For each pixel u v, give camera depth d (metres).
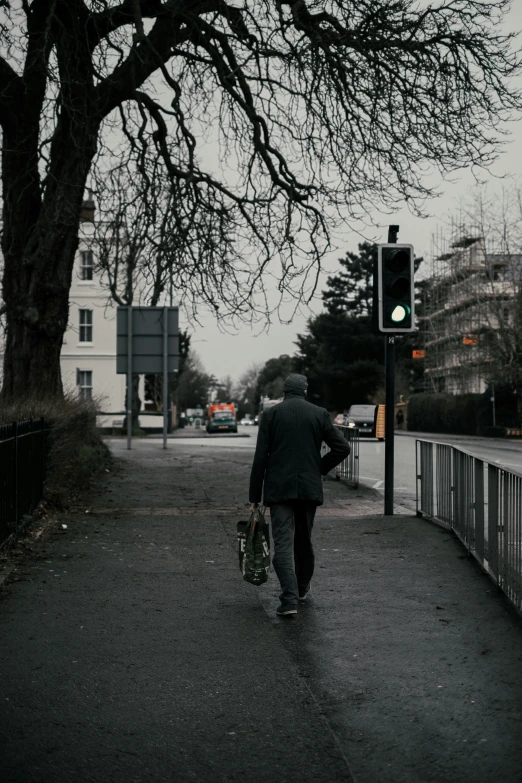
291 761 3.90
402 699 4.67
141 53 15.74
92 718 4.42
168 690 4.84
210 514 11.73
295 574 6.71
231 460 22.62
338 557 8.62
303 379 6.96
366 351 77.38
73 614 6.45
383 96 15.61
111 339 52.59
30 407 11.88
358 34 15.62
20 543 9.02
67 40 14.70
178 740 4.14
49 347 16.05
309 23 16.16
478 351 52.12
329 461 6.76
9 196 16.22
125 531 10.23
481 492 7.98
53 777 3.73
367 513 12.20
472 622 6.22
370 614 6.49
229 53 16.44
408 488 16.69
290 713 4.49
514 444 37.66
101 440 19.47
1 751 4.00
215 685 4.93
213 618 6.40
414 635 5.91
